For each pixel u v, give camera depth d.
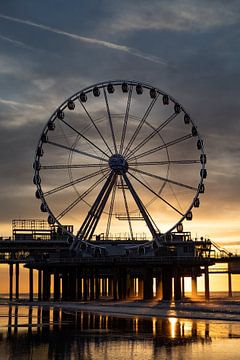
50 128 106.62
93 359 42.25
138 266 114.00
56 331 59.50
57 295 124.25
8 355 44.03
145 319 73.19
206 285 123.94
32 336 55.31
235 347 47.47
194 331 58.38
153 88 105.31
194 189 104.12
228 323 66.94
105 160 102.81
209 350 45.97
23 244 131.25
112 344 49.38
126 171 102.50
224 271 136.88
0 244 131.12
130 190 102.38
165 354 44.25
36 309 98.94
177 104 105.81
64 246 130.62
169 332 57.66
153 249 106.62
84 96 106.62
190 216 103.38
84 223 106.00
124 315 80.38
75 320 72.44
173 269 116.06
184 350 46.03
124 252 109.38
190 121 105.50
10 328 62.97
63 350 46.28
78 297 126.06
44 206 105.25
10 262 132.25
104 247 109.75
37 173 105.88
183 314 79.88
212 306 96.94
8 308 104.44
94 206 103.81
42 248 131.00
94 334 56.53
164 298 114.19
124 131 102.62
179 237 121.50
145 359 42.19
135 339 52.50
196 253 118.69
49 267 122.38
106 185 103.06
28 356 43.56
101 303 111.06
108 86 105.62
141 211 103.00
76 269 122.50
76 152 103.88
